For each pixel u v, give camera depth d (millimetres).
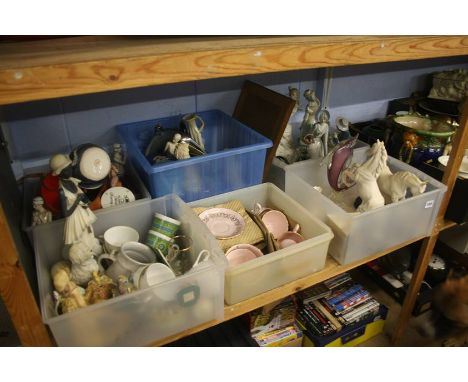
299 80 1395
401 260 1688
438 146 1265
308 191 1096
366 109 1611
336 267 1032
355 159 1280
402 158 1296
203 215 1022
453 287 1580
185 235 977
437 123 1363
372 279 1803
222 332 1362
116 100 1138
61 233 893
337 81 1473
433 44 909
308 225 1041
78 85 602
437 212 1158
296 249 913
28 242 907
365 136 1420
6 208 786
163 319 816
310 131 1235
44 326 740
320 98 1446
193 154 1037
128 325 785
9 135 1042
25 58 629
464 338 1538
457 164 1111
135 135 1164
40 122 1066
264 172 1157
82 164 894
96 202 948
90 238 814
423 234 1188
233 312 897
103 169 915
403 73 1616
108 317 755
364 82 1539
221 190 1091
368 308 1456
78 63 588
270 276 923
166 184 987
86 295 792
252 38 848
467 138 1067
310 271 996
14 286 672
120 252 844
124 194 971
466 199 1162
